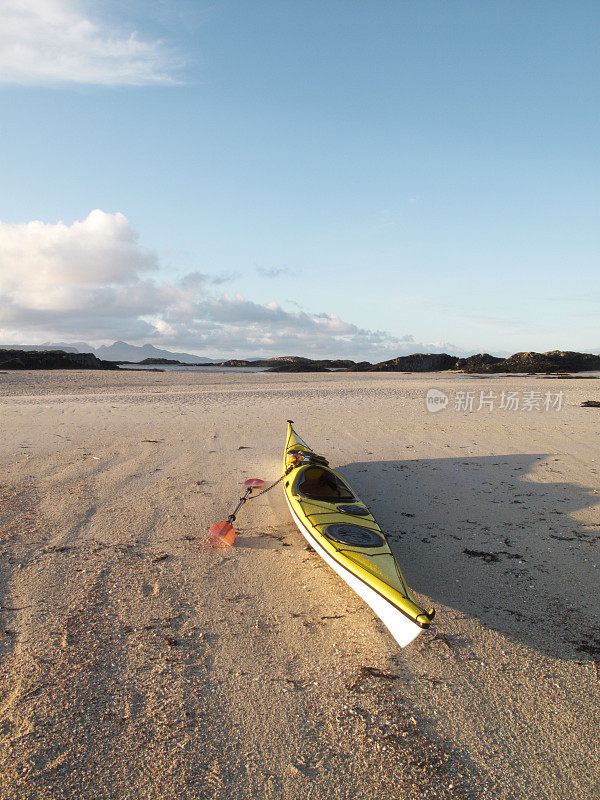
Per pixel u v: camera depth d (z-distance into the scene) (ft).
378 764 12.03
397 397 75.92
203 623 17.40
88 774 11.51
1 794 10.91
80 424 48.78
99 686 14.26
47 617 17.40
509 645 16.49
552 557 22.35
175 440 42.42
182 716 13.30
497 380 129.29
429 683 14.78
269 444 41.60
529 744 12.73
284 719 13.32
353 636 16.89
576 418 55.83
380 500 29.45
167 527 25.04
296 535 24.64
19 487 29.96
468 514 27.35
